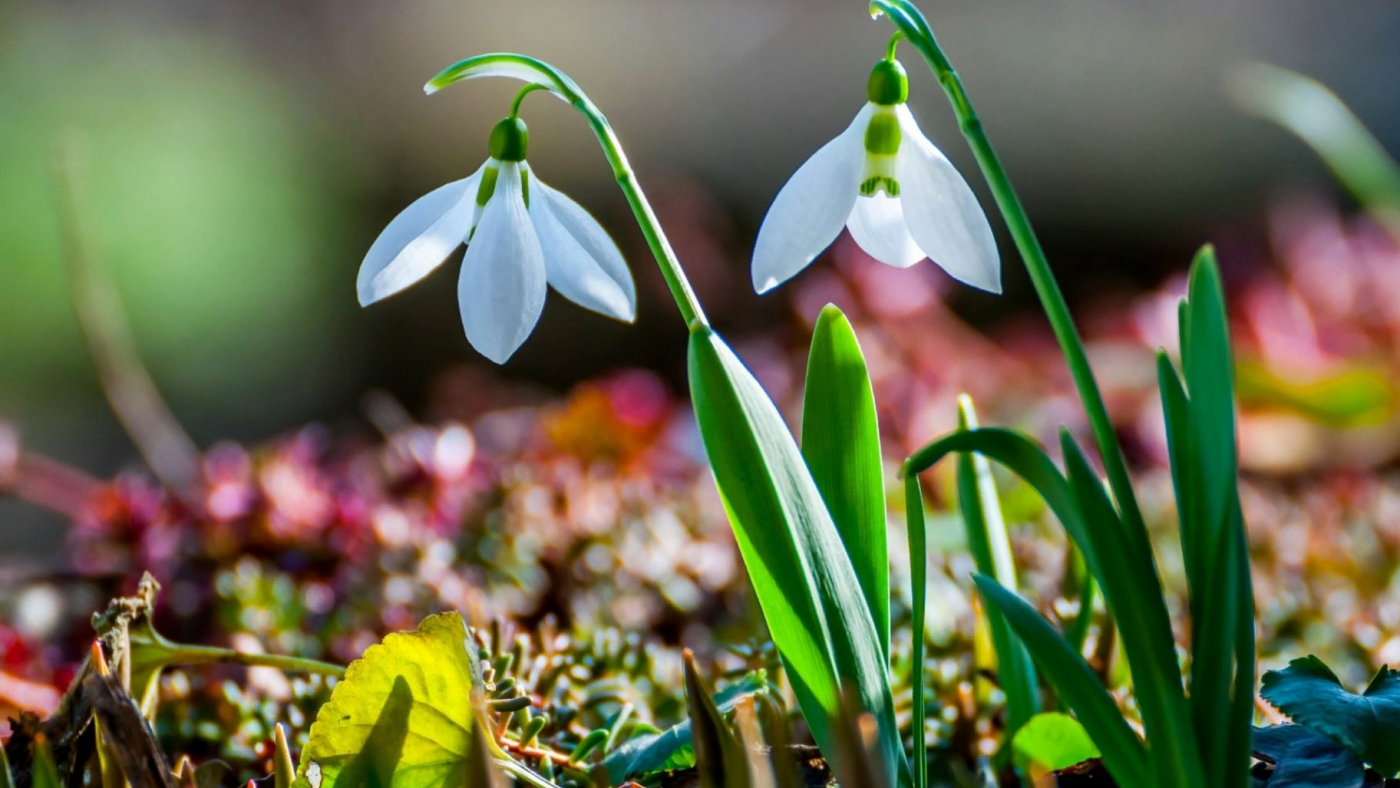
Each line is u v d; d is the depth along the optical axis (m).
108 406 1.73
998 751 0.43
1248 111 1.77
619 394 0.82
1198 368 0.37
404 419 0.80
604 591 0.56
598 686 0.44
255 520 0.54
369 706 0.38
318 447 0.63
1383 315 0.99
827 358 0.39
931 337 0.98
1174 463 0.38
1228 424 0.36
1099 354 1.03
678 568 0.59
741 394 0.37
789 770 0.35
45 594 0.53
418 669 0.38
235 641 0.47
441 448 0.64
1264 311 0.99
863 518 0.39
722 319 1.18
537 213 0.38
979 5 1.83
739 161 1.83
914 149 0.37
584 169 1.79
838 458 0.39
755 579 0.37
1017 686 0.42
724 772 0.36
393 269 0.37
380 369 1.69
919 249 0.39
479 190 0.38
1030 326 1.36
